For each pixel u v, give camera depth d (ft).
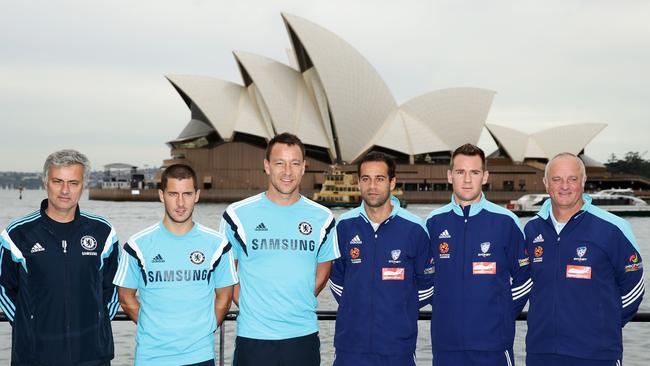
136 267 13.43
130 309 13.55
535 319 14.57
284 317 13.98
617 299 14.17
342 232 15.57
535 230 14.87
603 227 14.10
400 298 14.87
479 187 14.99
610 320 13.98
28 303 12.57
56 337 12.50
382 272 14.90
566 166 13.94
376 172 14.70
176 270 13.35
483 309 14.66
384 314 14.75
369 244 15.11
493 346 14.56
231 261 13.99
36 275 12.50
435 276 15.31
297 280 14.11
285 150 14.24
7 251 12.48
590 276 14.01
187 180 13.30
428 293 15.57
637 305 14.19
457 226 15.17
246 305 14.15
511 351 14.94
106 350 13.23
